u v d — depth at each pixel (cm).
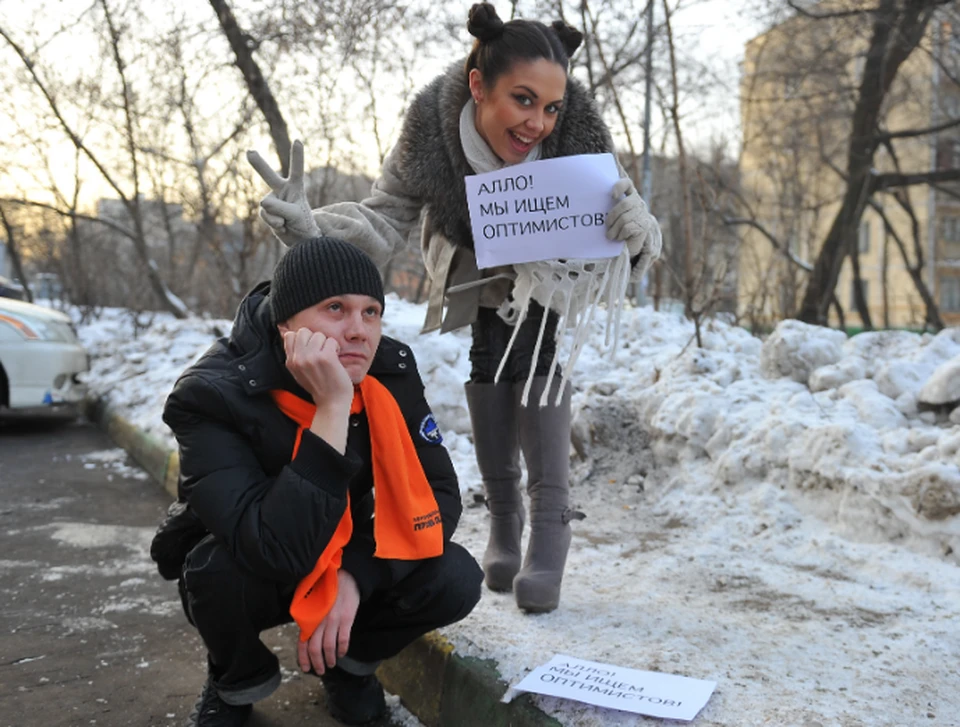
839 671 216
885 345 443
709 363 454
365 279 198
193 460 195
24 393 722
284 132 884
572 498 413
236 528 188
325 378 189
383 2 761
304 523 185
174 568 221
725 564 311
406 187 259
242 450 196
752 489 369
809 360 432
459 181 247
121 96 1021
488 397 279
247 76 862
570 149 243
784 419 371
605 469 435
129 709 243
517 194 235
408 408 219
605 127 248
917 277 1533
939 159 2580
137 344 951
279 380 201
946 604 263
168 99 949
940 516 297
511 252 236
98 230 1886
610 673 208
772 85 1337
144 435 621
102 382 880
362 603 217
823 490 338
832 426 342
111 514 473
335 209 254
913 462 317
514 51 230
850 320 3544
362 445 210
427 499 210
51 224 1712
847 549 312
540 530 265
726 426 394
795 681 209
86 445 702
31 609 323
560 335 249
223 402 195
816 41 1207
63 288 1780
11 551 400
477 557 311
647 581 293
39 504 494
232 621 200
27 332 726
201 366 200
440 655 236
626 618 254
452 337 556
